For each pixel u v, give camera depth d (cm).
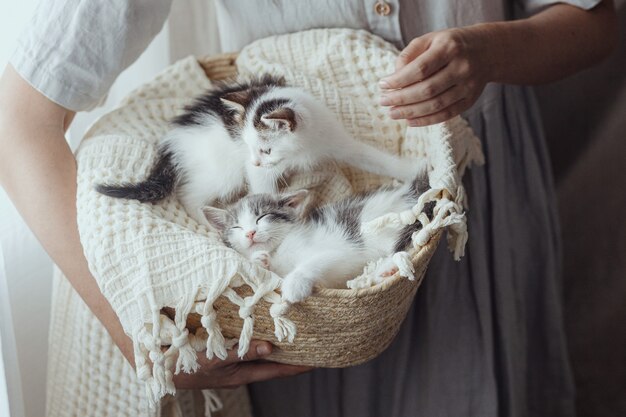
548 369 166
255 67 132
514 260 150
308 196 122
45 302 137
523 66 123
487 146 140
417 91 107
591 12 134
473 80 113
